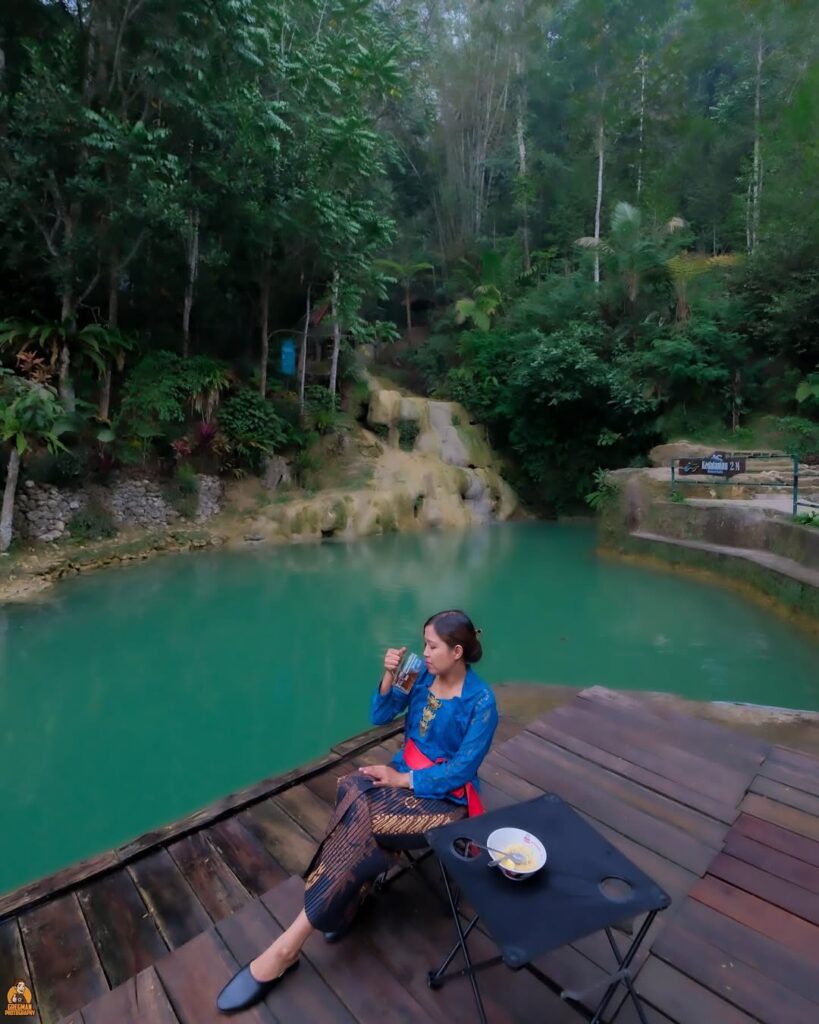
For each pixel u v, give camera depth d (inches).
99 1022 62.7
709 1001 61.0
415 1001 62.9
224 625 263.9
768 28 755.4
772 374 596.1
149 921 80.1
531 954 47.6
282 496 489.4
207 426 453.7
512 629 258.7
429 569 371.6
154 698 195.2
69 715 183.2
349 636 252.4
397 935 71.5
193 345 518.0
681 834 88.0
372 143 483.8
